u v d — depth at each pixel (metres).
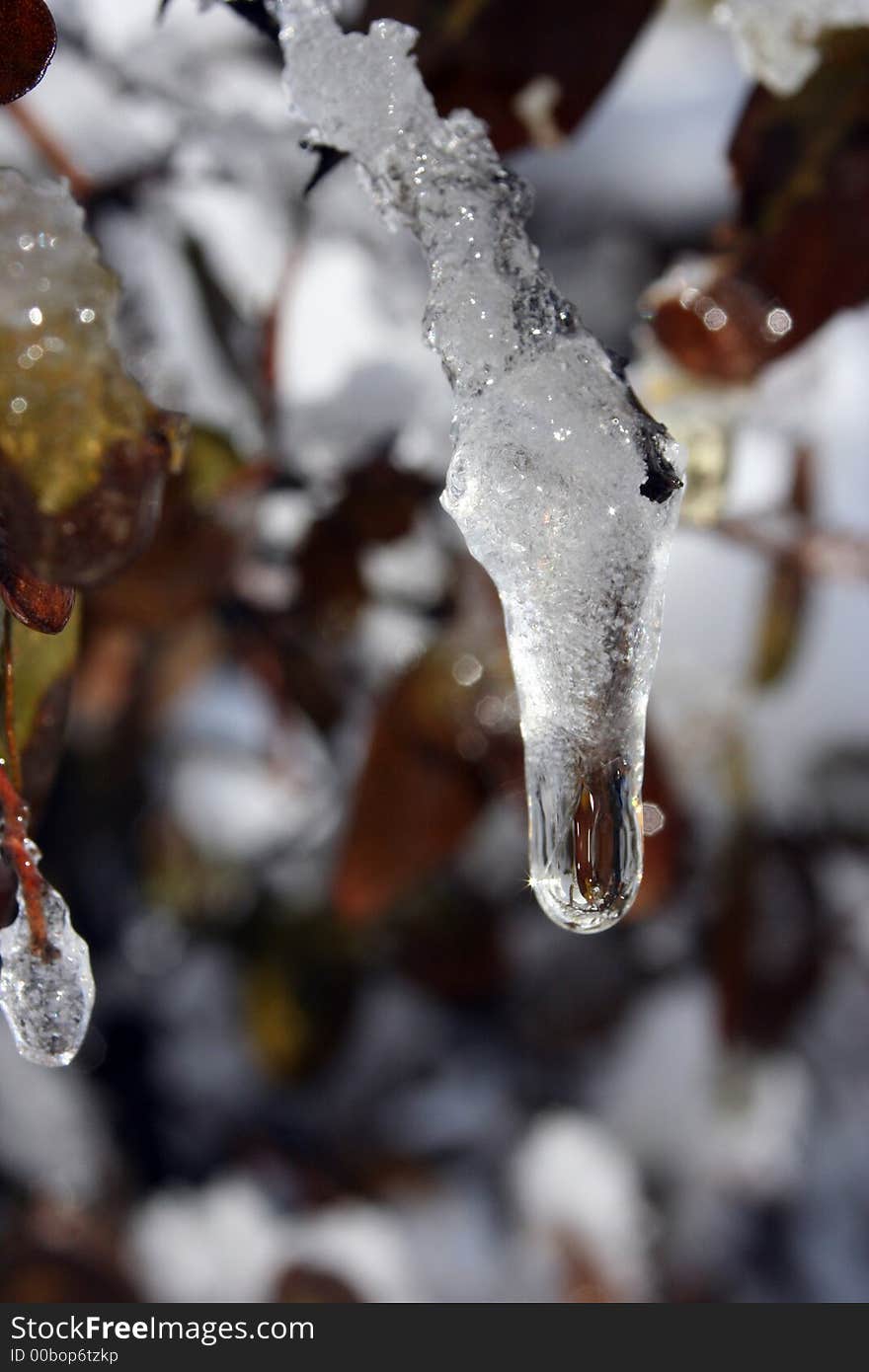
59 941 0.35
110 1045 0.79
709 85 0.89
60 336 0.33
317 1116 0.78
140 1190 0.73
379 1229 0.72
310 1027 0.74
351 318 0.61
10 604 0.34
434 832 0.52
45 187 0.34
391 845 0.52
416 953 0.74
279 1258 0.69
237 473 0.47
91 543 0.33
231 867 0.79
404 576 0.57
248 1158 0.75
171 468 0.34
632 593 0.34
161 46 0.47
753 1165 0.76
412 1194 0.74
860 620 0.79
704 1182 0.75
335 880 0.52
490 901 0.75
